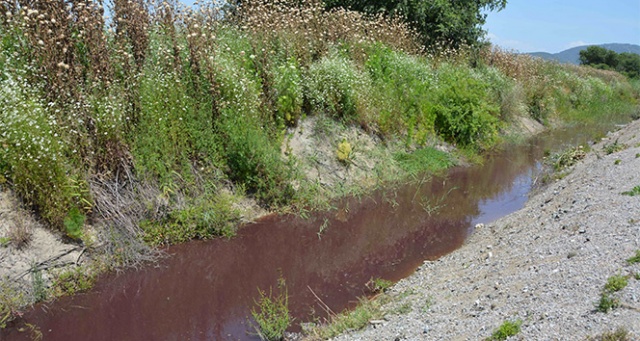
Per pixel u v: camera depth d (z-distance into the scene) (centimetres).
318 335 640
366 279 806
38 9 924
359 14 1714
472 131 1519
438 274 770
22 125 785
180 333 662
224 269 834
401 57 1541
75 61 927
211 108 1019
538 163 1479
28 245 754
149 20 1101
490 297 592
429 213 1079
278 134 1127
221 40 1176
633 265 550
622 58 4438
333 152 1213
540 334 466
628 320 450
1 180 784
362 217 1053
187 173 955
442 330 549
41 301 715
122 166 899
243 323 685
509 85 1886
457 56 1906
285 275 820
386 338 575
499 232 900
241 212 991
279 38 1269
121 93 934
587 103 2380
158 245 874
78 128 859
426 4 1973
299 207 1047
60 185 800
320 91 1271
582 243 661
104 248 811
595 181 955
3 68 867
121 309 716
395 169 1283
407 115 1436
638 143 1243
